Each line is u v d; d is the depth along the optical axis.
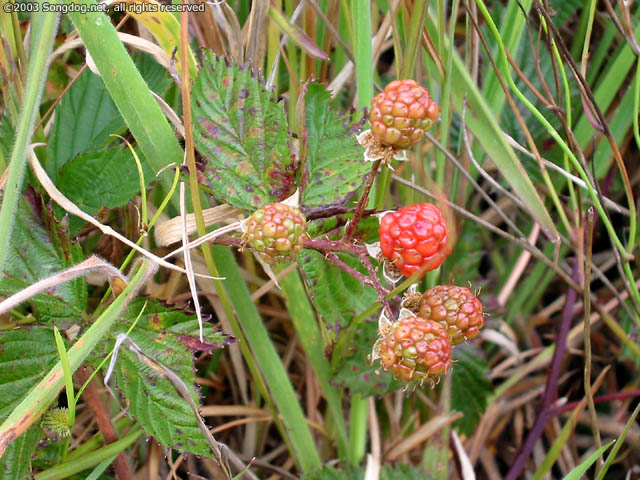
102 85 0.22
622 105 0.26
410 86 0.14
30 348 0.17
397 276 0.16
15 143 0.15
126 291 0.17
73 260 0.18
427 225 0.14
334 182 0.19
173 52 0.18
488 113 0.21
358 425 0.23
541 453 0.30
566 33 0.32
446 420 0.23
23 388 0.17
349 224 0.16
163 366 0.17
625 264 0.23
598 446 0.23
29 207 0.17
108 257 0.22
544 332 0.33
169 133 0.18
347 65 0.24
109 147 0.20
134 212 0.22
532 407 0.31
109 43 0.17
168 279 0.26
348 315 0.20
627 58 0.25
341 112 0.19
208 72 0.18
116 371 0.17
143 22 0.18
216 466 0.25
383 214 0.16
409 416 0.26
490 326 0.28
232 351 0.26
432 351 0.14
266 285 0.24
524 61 0.29
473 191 0.31
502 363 0.30
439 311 0.15
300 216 0.15
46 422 0.16
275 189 0.18
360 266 0.19
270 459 0.28
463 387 0.26
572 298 0.27
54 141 0.21
